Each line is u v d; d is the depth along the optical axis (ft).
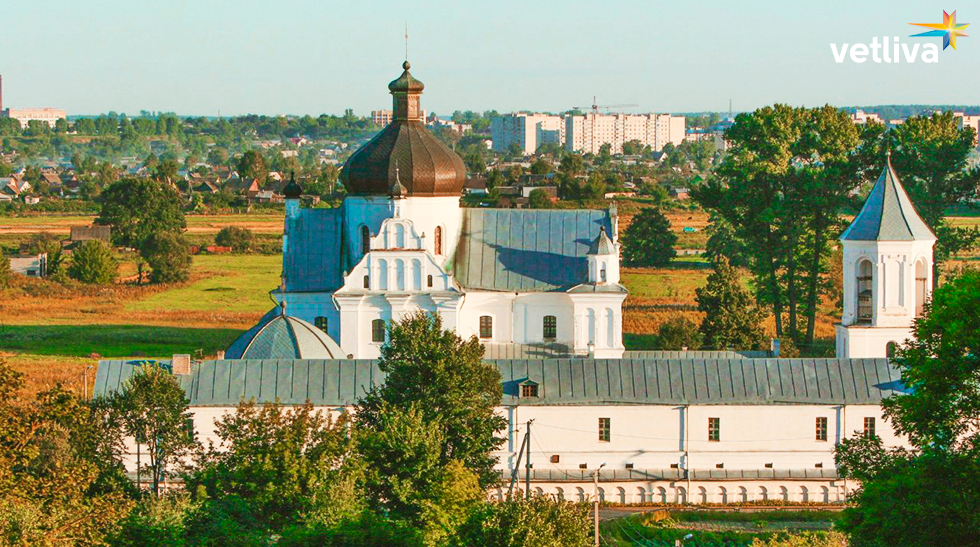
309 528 588.91
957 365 531.09
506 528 585.22
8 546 515.91
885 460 576.61
